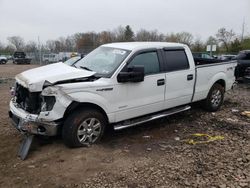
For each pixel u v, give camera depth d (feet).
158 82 18.81
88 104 16.14
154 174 13.47
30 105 15.80
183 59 20.76
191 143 17.29
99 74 17.04
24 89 16.53
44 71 17.16
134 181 12.85
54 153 15.46
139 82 17.74
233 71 25.81
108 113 16.74
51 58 115.55
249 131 19.57
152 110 18.99
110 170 13.75
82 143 16.12
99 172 13.56
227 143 17.38
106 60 18.21
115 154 15.49
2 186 12.51
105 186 12.46
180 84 20.31
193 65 21.34
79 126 15.76
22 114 15.83
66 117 15.80
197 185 12.60
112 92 16.66
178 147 16.70
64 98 15.07
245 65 39.52
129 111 17.70
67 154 15.30
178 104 20.67
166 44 20.22
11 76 58.95
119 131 19.31
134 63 17.84
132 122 18.15
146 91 18.26
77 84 15.44
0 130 18.98
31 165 14.25
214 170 13.93
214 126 20.63
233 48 145.07
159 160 14.90
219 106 24.68
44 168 13.96
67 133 15.62
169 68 19.63
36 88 15.08
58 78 15.52
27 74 16.99
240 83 40.91
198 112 24.00
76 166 14.08
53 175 13.33
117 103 17.03
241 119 22.36
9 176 13.29
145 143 17.29
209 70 22.76
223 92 24.77
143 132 19.24
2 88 37.68
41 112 15.06
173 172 13.67
